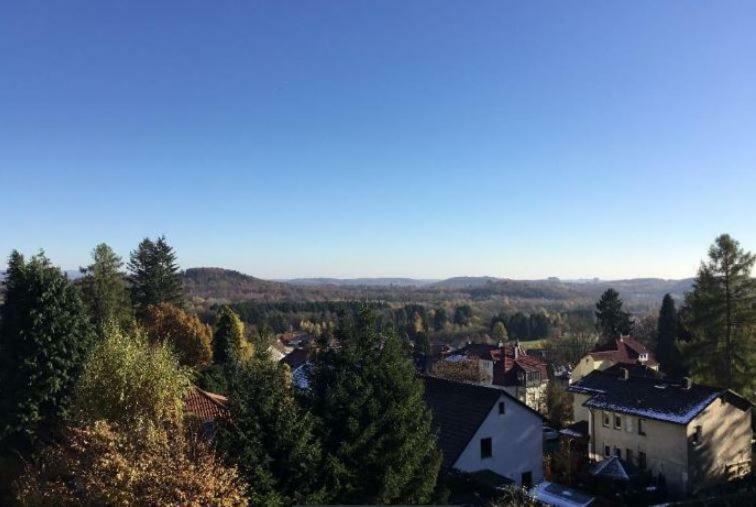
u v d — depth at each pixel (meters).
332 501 16.38
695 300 40.75
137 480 13.12
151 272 63.00
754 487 29.78
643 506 28.50
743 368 37.94
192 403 26.22
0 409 28.20
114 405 20.08
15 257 30.34
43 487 16.22
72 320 29.72
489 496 22.78
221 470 13.85
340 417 17.66
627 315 82.75
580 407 45.12
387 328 19.58
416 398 18.88
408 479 17.92
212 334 57.34
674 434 31.89
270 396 16.30
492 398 26.38
